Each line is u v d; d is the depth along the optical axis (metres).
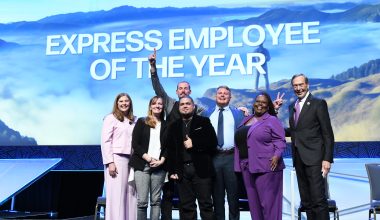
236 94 5.68
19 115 6.09
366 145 5.44
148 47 5.95
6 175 5.76
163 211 4.05
